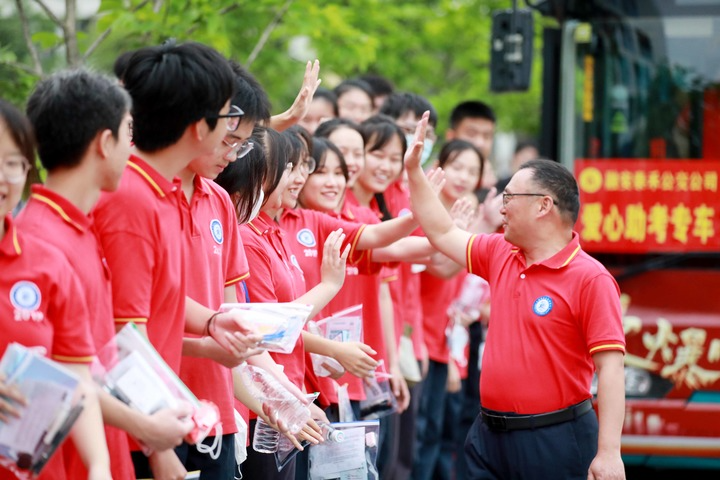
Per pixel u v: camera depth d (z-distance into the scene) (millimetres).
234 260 8531
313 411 9578
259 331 7418
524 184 9836
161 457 7188
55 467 6578
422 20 27188
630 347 14609
